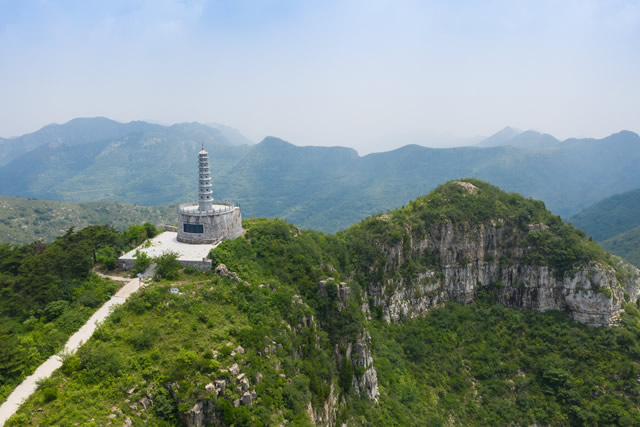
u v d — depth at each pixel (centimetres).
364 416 8738
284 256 10125
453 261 14200
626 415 10381
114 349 5919
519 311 13800
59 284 7762
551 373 11462
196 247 9650
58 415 4888
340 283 9850
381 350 11412
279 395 6178
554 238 13750
